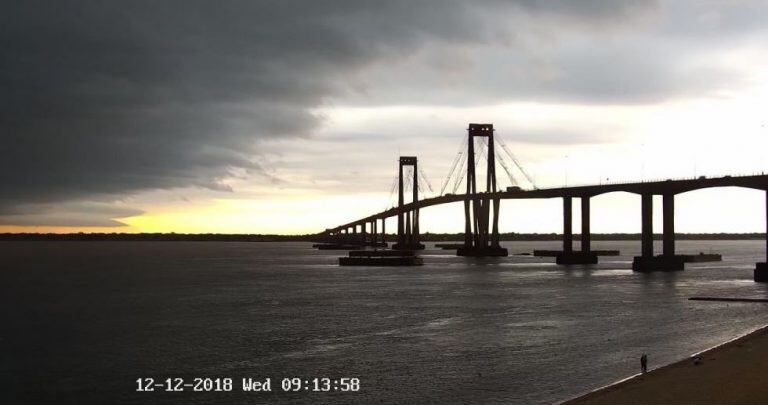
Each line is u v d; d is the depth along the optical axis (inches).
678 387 1528.1
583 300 3868.1
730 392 1472.7
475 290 4626.0
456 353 2313.0
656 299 3838.6
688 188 6314.0
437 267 7746.1
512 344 2454.5
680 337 2512.3
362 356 2295.8
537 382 1894.7
